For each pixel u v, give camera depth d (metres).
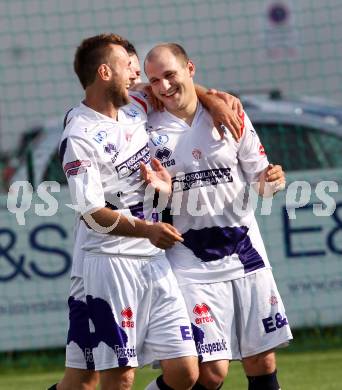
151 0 44.69
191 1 42.66
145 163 17.61
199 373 18.20
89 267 17.36
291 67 43.75
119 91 17.27
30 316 30.41
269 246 30.81
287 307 30.86
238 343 18.53
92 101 17.39
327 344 30.52
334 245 30.78
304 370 26.70
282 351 30.38
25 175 33.31
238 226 18.33
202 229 18.19
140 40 44.44
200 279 18.14
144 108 18.19
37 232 30.34
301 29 44.69
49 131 34.53
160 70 17.69
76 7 44.81
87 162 16.95
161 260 17.72
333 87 42.44
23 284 30.38
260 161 18.52
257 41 44.38
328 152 33.78
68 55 44.84
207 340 18.05
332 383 24.55
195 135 18.06
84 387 17.95
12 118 41.28
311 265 30.81
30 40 40.66
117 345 17.19
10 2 44.94
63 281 30.38
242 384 25.08
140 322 17.50
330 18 40.78
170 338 17.36
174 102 17.92
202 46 43.50
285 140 33.94
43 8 45.03
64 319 30.44
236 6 45.03
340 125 34.22
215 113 17.89
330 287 30.84
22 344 30.44
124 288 17.27
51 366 30.05
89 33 44.47
